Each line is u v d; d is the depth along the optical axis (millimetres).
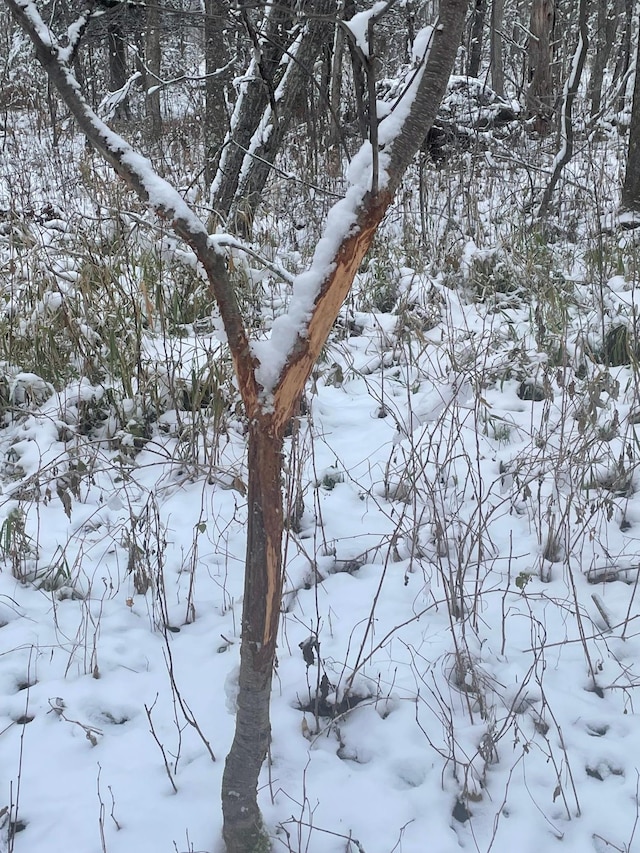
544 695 2119
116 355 3887
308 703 2254
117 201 4980
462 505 3127
